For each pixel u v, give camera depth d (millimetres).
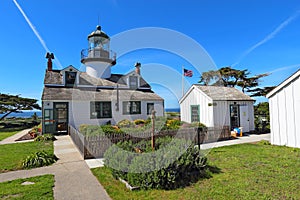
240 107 14055
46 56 18938
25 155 7762
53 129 14531
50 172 5594
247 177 4852
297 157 6789
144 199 3797
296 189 4113
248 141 10570
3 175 5367
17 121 24812
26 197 3898
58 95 15070
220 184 4426
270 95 9789
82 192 4148
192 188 4250
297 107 8594
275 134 9516
